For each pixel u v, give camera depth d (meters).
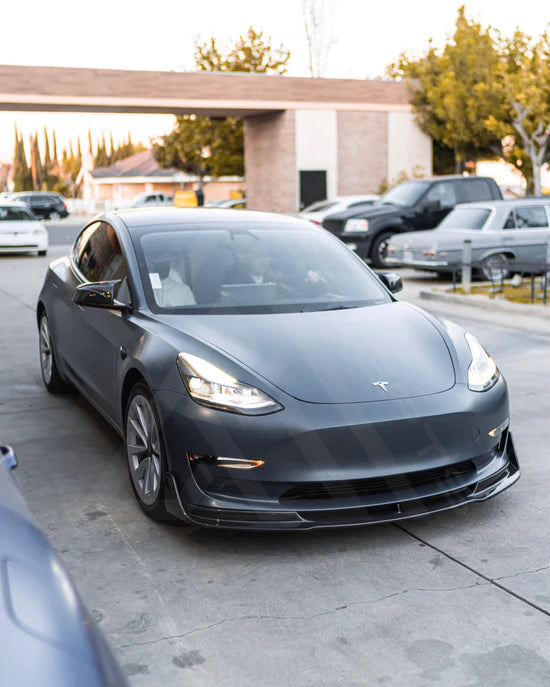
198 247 4.58
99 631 1.61
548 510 3.88
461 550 3.45
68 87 23.55
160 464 3.56
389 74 33.94
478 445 3.55
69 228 35.50
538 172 23.86
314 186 27.39
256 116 28.23
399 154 28.23
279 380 3.44
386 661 2.63
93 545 3.52
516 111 24.05
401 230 15.12
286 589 3.12
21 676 1.37
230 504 3.32
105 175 69.56
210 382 3.41
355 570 3.28
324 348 3.71
